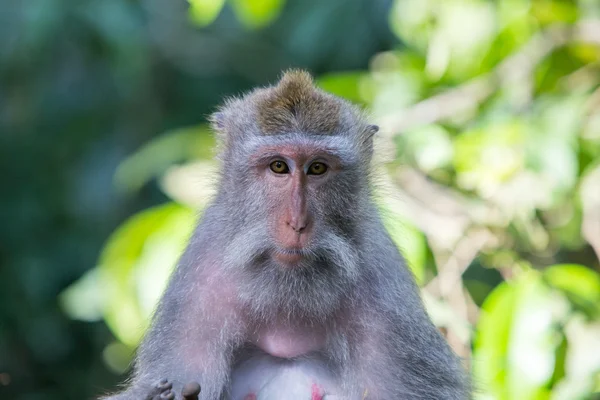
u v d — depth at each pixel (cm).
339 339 995
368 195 1032
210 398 987
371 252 1002
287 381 1000
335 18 2131
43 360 2109
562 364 1139
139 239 1277
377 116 1373
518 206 1270
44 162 2127
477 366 1098
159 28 2288
